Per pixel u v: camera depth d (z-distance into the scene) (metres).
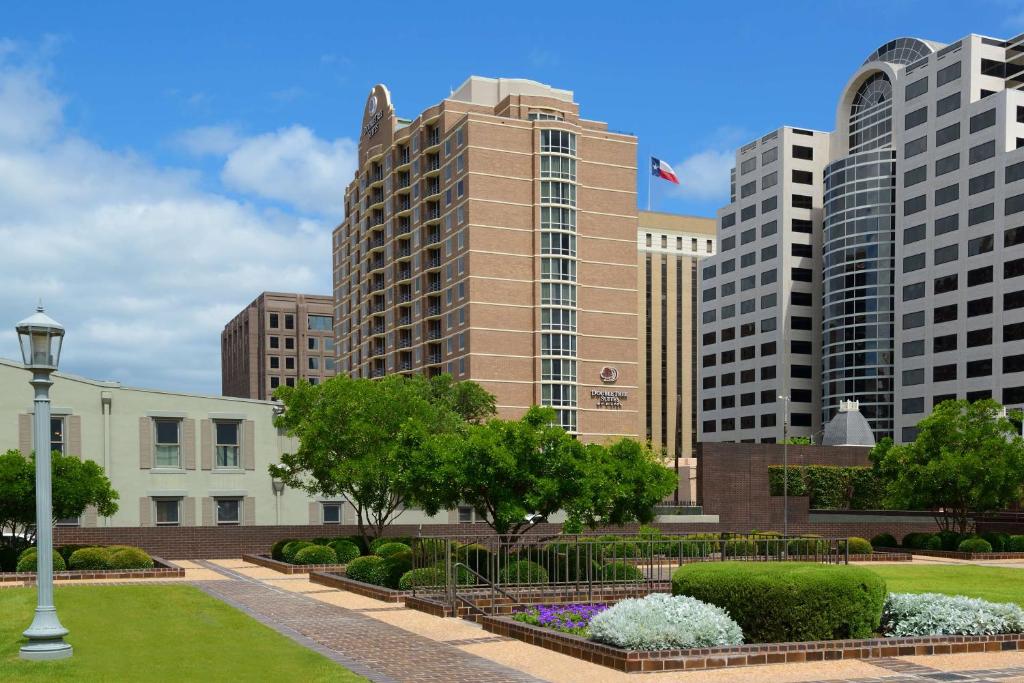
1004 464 46.28
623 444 30.39
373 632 16.92
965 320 89.62
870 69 108.00
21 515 27.77
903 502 49.28
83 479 28.50
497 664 13.64
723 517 55.50
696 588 15.43
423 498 25.34
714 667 13.36
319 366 166.12
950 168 93.25
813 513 56.47
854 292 102.88
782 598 14.56
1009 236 85.50
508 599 19.72
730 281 123.06
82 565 27.94
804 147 115.44
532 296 92.31
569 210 93.62
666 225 163.38
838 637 14.93
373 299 113.62
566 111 98.31
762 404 115.19
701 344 128.75
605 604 19.81
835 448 62.00
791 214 114.12
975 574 34.28
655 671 13.07
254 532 38.19
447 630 17.19
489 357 90.06
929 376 93.50
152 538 36.72
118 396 38.75
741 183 122.00
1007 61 93.44
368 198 115.88
